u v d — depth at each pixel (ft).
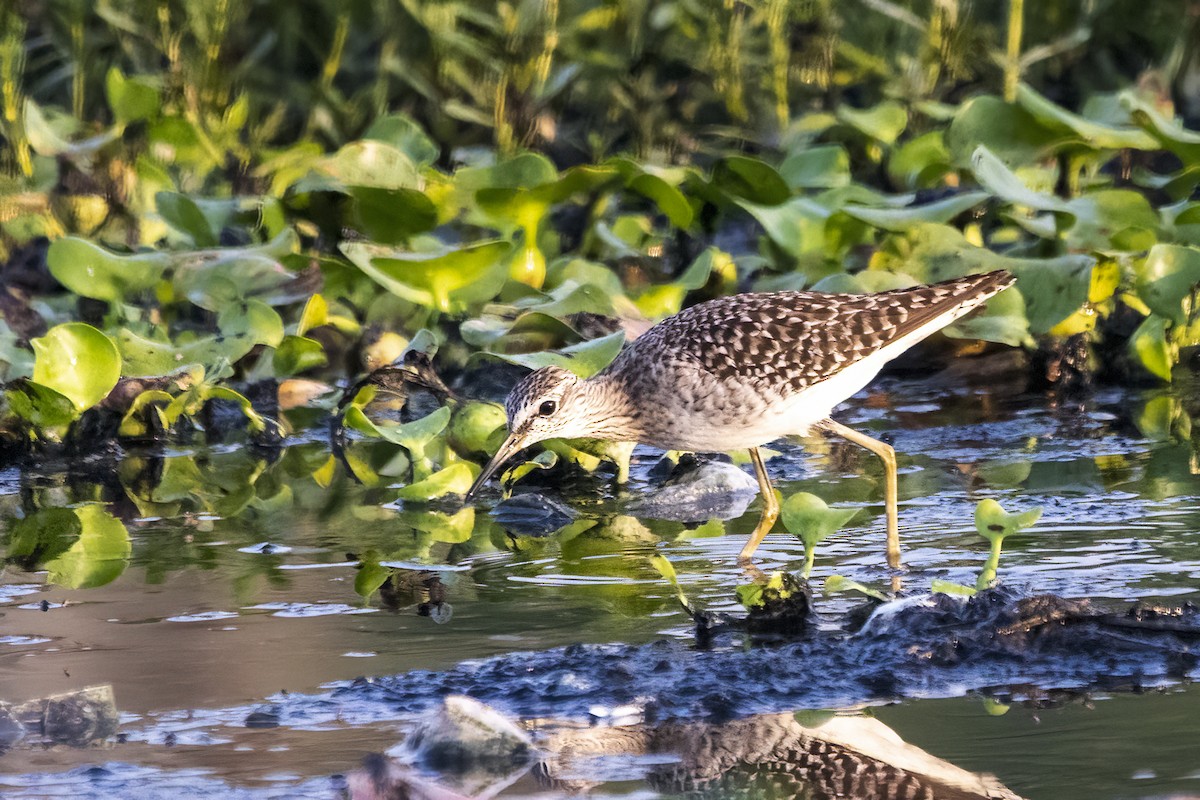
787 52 57.16
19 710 21.59
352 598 27.40
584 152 59.26
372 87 58.54
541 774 19.57
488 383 42.06
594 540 31.76
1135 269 42.63
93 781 19.40
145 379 41.50
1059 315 41.14
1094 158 48.26
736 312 33.73
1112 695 21.74
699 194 50.55
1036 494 33.45
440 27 54.19
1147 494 32.99
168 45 55.47
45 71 62.49
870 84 61.00
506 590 27.81
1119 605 25.18
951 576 27.55
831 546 30.19
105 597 27.71
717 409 33.06
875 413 43.65
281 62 60.80
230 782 19.31
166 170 53.62
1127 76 61.00
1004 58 51.98
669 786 19.16
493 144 57.47
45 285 51.19
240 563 30.04
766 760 19.84
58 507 35.17
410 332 45.98
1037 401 44.01
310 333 46.73
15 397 38.68
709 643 24.45
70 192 53.06
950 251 42.83
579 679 22.70
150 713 21.77
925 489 34.73
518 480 37.76
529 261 45.98
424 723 20.51
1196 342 45.42
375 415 42.75
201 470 38.81
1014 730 20.44
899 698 21.94
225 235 49.98
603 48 58.34
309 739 20.74
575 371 37.37
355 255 41.47
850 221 45.42
